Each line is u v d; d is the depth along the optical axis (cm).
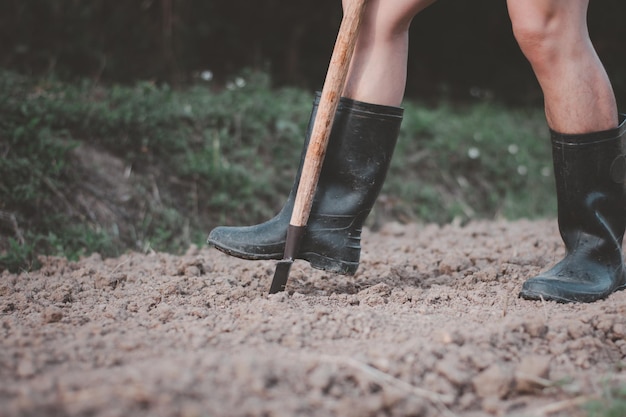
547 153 557
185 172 391
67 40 527
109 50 546
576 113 250
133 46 558
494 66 712
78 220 353
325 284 278
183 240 363
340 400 206
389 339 228
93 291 270
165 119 406
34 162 354
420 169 502
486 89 700
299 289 273
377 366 214
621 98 705
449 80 709
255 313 242
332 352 222
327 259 261
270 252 261
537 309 251
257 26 645
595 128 252
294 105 478
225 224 389
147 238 359
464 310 253
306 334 231
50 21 527
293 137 443
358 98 258
